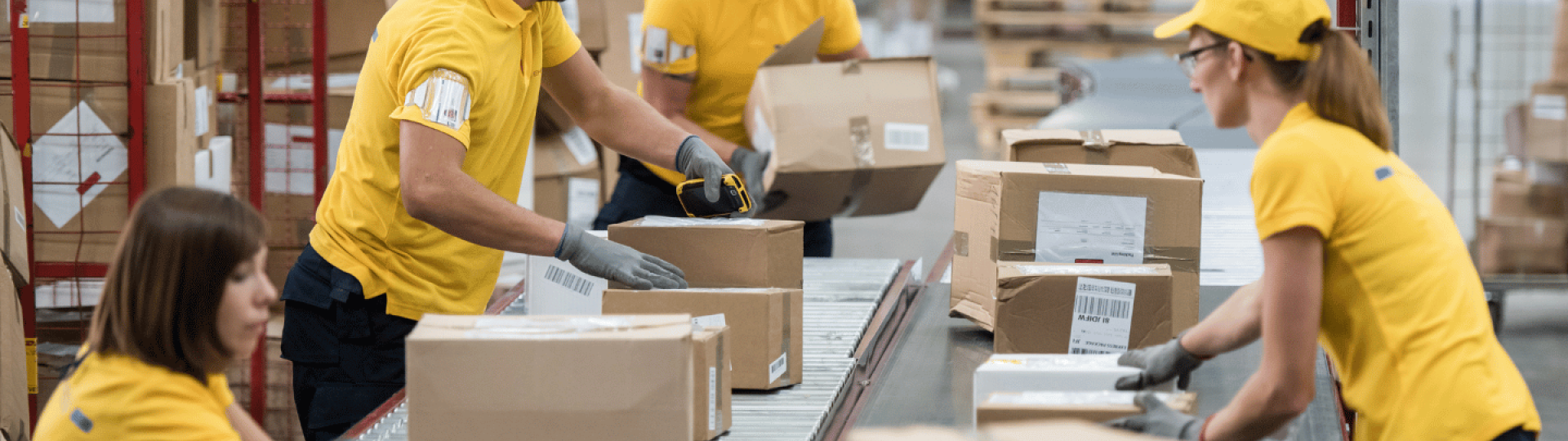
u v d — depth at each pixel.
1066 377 1.97
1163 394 1.93
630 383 1.74
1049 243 2.48
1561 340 5.77
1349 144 1.79
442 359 1.74
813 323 2.66
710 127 3.77
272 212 4.13
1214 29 1.82
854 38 3.91
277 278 4.13
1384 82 2.64
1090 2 10.12
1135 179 2.45
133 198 3.15
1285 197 1.74
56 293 3.18
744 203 2.71
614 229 2.41
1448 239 1.86
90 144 3.10
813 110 3.45
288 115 4.12
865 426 2.11
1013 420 1.88
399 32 2.42
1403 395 1.84
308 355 2.66
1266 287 1.76
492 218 2.31
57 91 3.06
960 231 2.71
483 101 2.42
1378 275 1.81
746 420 2.10
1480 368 1.82
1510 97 5.63
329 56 4.25
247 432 1.88
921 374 2.39
